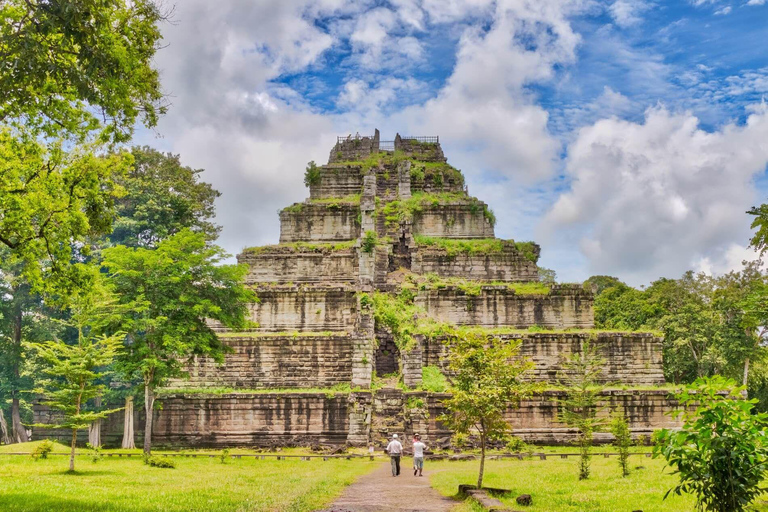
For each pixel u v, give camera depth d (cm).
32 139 2338
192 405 5081
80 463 3650
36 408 5194
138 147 6931
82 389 3183
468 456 4262
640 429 5056
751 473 1310
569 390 4178
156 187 6612
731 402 1323
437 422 4956
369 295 5728
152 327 4228
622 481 2727
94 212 2539
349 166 7369
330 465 3888
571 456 4372
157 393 5069
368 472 3506
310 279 6319
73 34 1839
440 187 7344
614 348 5469
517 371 2575
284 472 3322
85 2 1812
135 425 5144
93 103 1991
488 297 5916
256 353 5462
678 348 6512
